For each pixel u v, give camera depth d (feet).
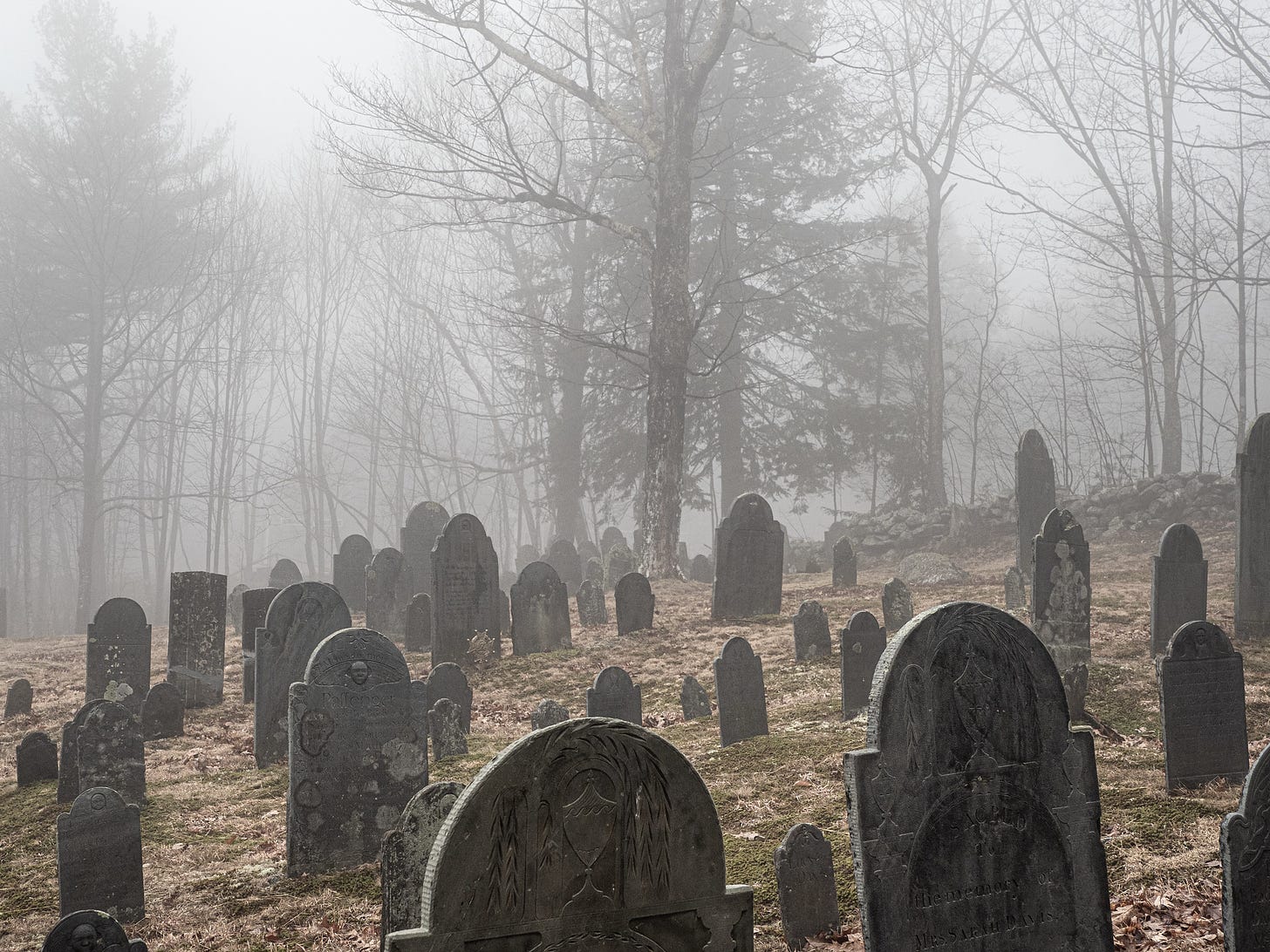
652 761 13.76
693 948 13.88
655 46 123.34
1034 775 17.17
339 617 41.78
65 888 23.04
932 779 16.31
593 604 67.92
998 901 16.67
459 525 56.49
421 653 61.36
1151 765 31.76
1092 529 91.25
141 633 50.52
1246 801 16.72
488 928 12.67
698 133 126.21
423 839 20.84
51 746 37.19
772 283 130.52
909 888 15.96
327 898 24.44
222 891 25.18
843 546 80.48
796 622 51.29
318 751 26.71
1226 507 84.89
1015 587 59.67
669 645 58.54
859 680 41.01
